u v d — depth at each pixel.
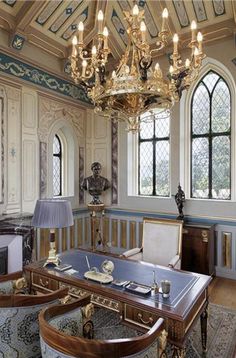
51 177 4.52
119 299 1.98
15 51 3.80
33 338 1.71
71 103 4.89
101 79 2.28
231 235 4.04
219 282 3.91
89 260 2.82
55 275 2.39
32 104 4.17
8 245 3.61
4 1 3.32
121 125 5.05
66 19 3.92
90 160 5.32
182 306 1.84
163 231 3.34
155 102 2.42
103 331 2.53
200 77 4.45
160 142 4.89
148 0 3.69
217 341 2.49
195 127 4.55
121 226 5.02
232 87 4.13
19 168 3.96
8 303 1.63
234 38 3.95
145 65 2.06
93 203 4.86
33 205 4.18
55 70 4.50
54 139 4.95
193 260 3.96
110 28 4.15
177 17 3.91
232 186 4.19
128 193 5.03
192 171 4.59
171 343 1.74
